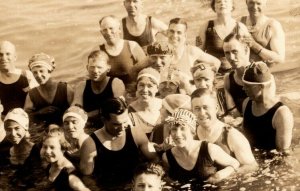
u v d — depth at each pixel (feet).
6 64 18.08
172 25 18.43
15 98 18.49
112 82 17.51
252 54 19.30
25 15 26.23
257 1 19.40
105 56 17.47
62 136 14.16
